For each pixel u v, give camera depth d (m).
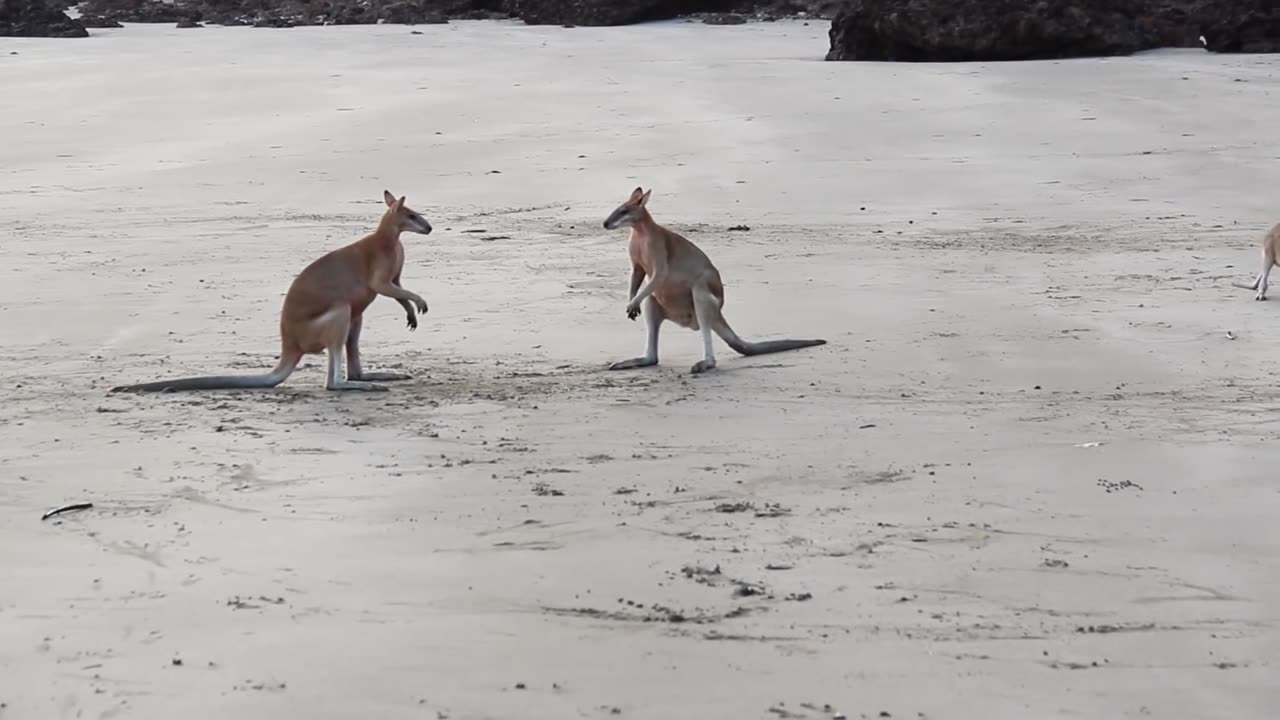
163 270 15.50
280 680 5.63
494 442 9.22
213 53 41.72
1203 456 8.81
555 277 15.14
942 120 26.53
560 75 34.72
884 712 5.39
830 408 10.06
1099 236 17.30
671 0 54.22
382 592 6.58
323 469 8.59
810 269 15.34
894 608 6.40
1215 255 16.03
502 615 6.32
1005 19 38.22
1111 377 10.95
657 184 21.02
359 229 18.09
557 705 5.44
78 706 5.41
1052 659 5.87
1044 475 8.45
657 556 7.07
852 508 7.84
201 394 10.55
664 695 5.52
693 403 10.25
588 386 10.83
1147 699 5.51
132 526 7.53
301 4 60.75
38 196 20.53
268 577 6.77
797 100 29.38
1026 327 12.63
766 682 5.64
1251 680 5.68
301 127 26.88
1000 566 6.93
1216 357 11.55
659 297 11.41
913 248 16.56
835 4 55.56
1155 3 41.66
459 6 57.81
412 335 12.80
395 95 31.30
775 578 6.77
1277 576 6.80
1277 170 21.53
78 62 38.78
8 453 8.95
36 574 6.80
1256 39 39.06
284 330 10.65
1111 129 25.30
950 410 9.99
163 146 25.00
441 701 5.46
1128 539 7.34
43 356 11.89
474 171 22.30
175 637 6.05
